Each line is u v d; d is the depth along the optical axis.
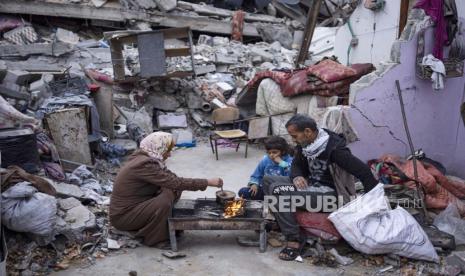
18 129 4.82
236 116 7.75
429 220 4.37
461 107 5.47
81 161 5.87
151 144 3.97
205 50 10.95
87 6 11.66
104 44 10.43
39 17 11.73
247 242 3.98
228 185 5.84
